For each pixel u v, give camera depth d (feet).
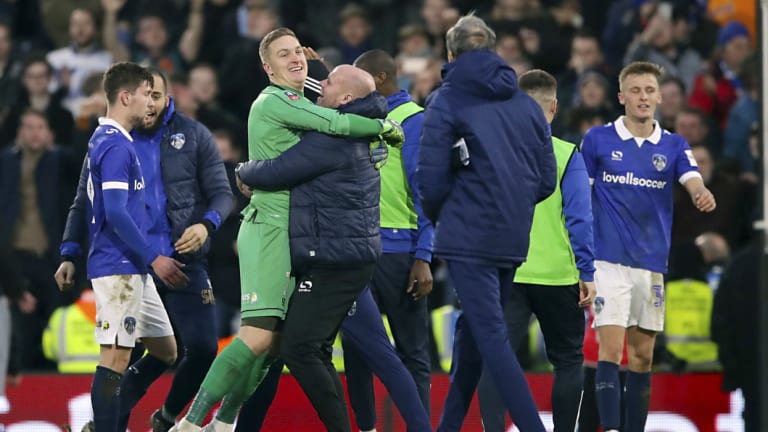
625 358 87.71
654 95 77.82
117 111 69.77
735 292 87.56
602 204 78.48
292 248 64.95
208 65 126.31
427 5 131.03
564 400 74.95
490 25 124.98
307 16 137.08
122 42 135.13
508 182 66.03
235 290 101.96
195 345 73.41
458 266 66.49
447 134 65.82
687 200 104.27
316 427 89.40
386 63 74.38
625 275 77.87
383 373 68.64
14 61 128.26
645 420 78.54
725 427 92.99
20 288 86.17
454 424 70.08
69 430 73.36
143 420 90.27
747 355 87.15
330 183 64.59
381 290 74.64
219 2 130.31
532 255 74.90
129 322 69.62
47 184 106.22
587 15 133.69
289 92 65.46
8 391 92.58
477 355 69.00
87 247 104.78
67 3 132.46
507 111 66.39
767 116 69.67
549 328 75.77
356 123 63.93
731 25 128.88
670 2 131.64
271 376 72.08
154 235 72.54
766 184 69.92
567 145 74.95
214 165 74.28
